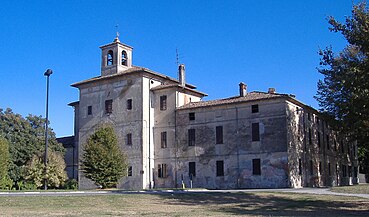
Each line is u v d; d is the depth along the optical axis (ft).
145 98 183.83
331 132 207.10
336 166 209.15
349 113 102.37
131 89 186.19
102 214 68.85
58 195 97.91
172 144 181.16
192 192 120.57
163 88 185.16
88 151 154.81
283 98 160.45
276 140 159.43
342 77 101.24
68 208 78.02
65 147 216.13
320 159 188.44
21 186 168.76
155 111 187.21
